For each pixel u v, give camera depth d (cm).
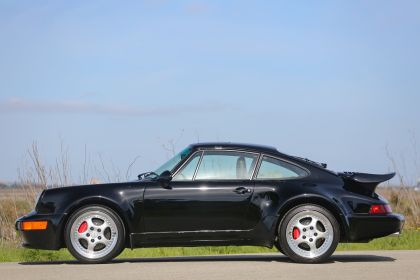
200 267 864
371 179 941
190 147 974
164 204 934
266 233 932
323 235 923
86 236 931
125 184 947
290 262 935
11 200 1547
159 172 973
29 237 937
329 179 946
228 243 937
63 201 936
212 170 952
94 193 937
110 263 935
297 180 945
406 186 1773
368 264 899
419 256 1048
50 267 888
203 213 935
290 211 929
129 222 931
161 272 812
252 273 802
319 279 751
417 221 1683
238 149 959
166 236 935
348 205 930
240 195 936
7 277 789
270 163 955
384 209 941
